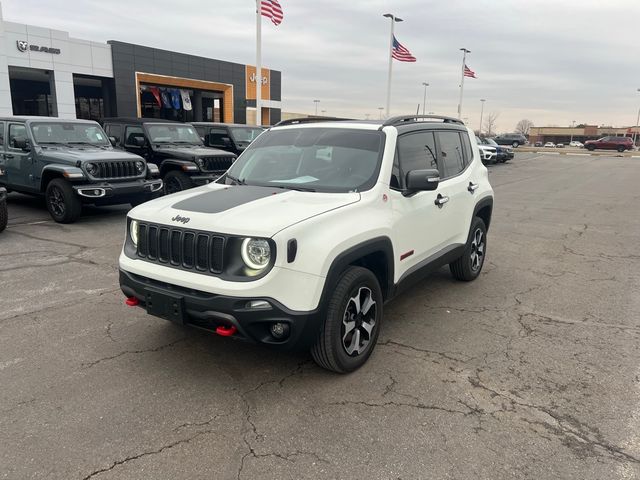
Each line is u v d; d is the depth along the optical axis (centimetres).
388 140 412
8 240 770
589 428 304
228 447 280
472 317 484
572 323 473
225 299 302
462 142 561
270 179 419
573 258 727
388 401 330
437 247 484
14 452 272
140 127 1175
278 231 303
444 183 490
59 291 535
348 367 359
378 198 379
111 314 471
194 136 1266
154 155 1148
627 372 376
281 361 383
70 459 268
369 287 368
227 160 1156
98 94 3350
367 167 396
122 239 786
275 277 301
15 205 1099
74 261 654
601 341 432
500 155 3206
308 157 425
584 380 363
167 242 336
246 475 258
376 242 362
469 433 297
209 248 314
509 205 1299
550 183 1955
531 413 319
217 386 345
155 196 993
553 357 400
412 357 395
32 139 938
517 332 449
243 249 305
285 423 304
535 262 701
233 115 3469
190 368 369
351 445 284
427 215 445
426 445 285
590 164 3331
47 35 2345
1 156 1003
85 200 891
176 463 266
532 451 281
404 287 423
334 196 367
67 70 2467
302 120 496
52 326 441
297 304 309
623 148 5684
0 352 390
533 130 11906
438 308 507
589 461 273
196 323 328
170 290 328
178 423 302
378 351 405
